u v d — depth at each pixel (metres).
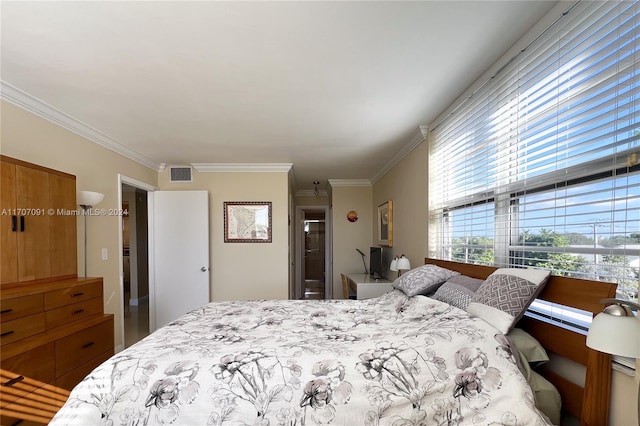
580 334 1.36
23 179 2.15
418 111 2.73
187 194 4.64
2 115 2.22
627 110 1.24
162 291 4.59
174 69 2.02
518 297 1.53
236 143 3.65
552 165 1.61
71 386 2.19
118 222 3.62
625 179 1.25
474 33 1.68
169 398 1.31
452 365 1.40
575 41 1.43
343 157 4.32
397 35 1.69
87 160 3.12
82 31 1.62
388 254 4.74
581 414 1.34
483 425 1.29
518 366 1.42
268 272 4.85
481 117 2.18
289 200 5.27
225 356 1.46
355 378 1.37
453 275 2.33
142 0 1.41
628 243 1.24
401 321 1.93
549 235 1.64
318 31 1.65
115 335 3.50
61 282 2.37
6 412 1.73
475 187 2.31
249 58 1.90
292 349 1.51
